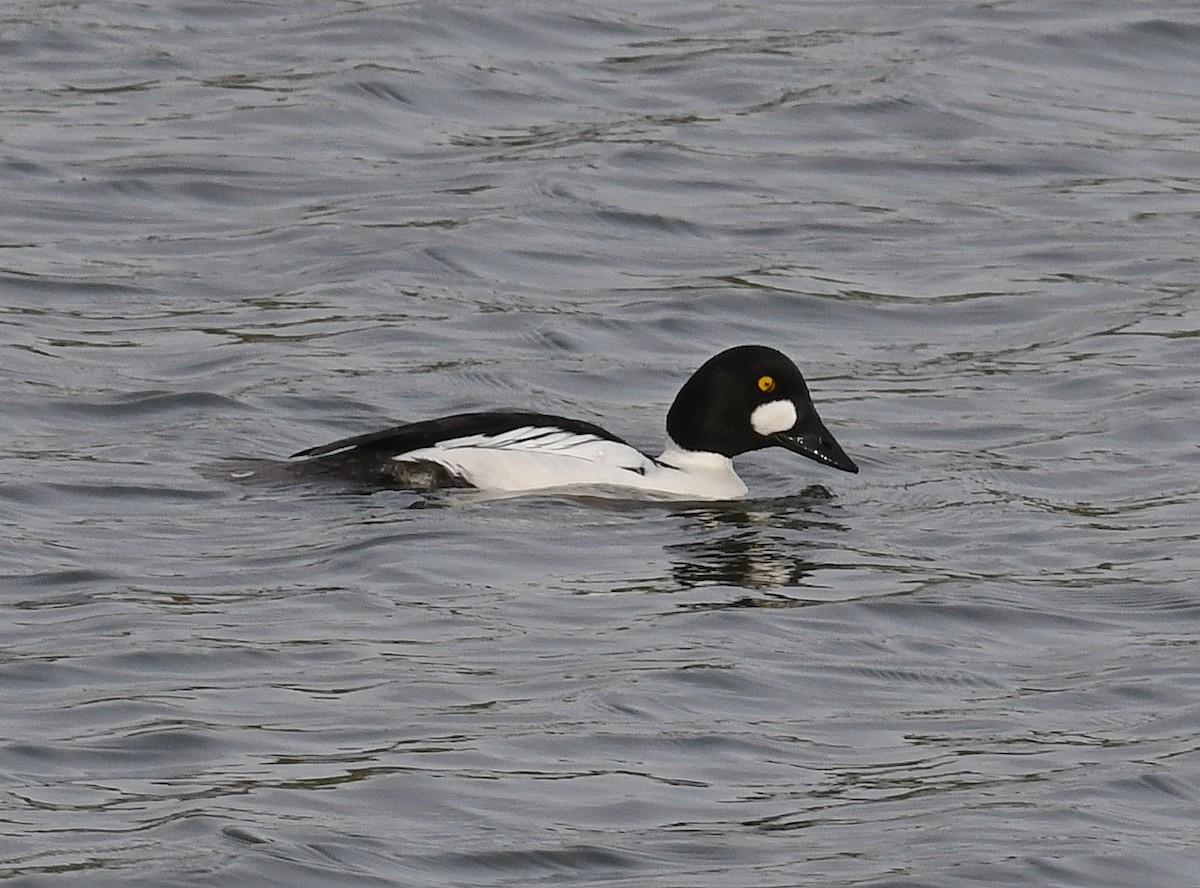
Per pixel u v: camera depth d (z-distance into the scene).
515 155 22.95
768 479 15.74
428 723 11.04
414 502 14.54
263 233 20.80
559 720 11.13
